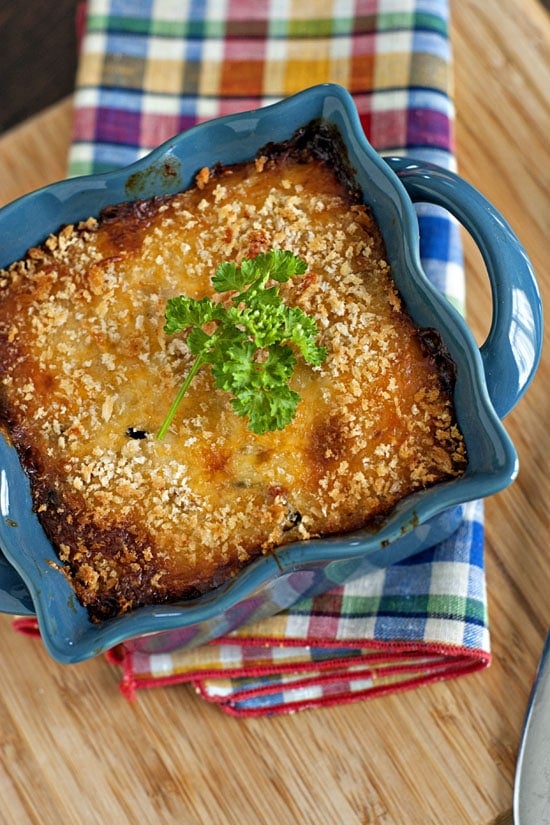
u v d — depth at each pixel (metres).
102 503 0.65
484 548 0.72
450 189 0.66
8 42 0.90
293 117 0.66
